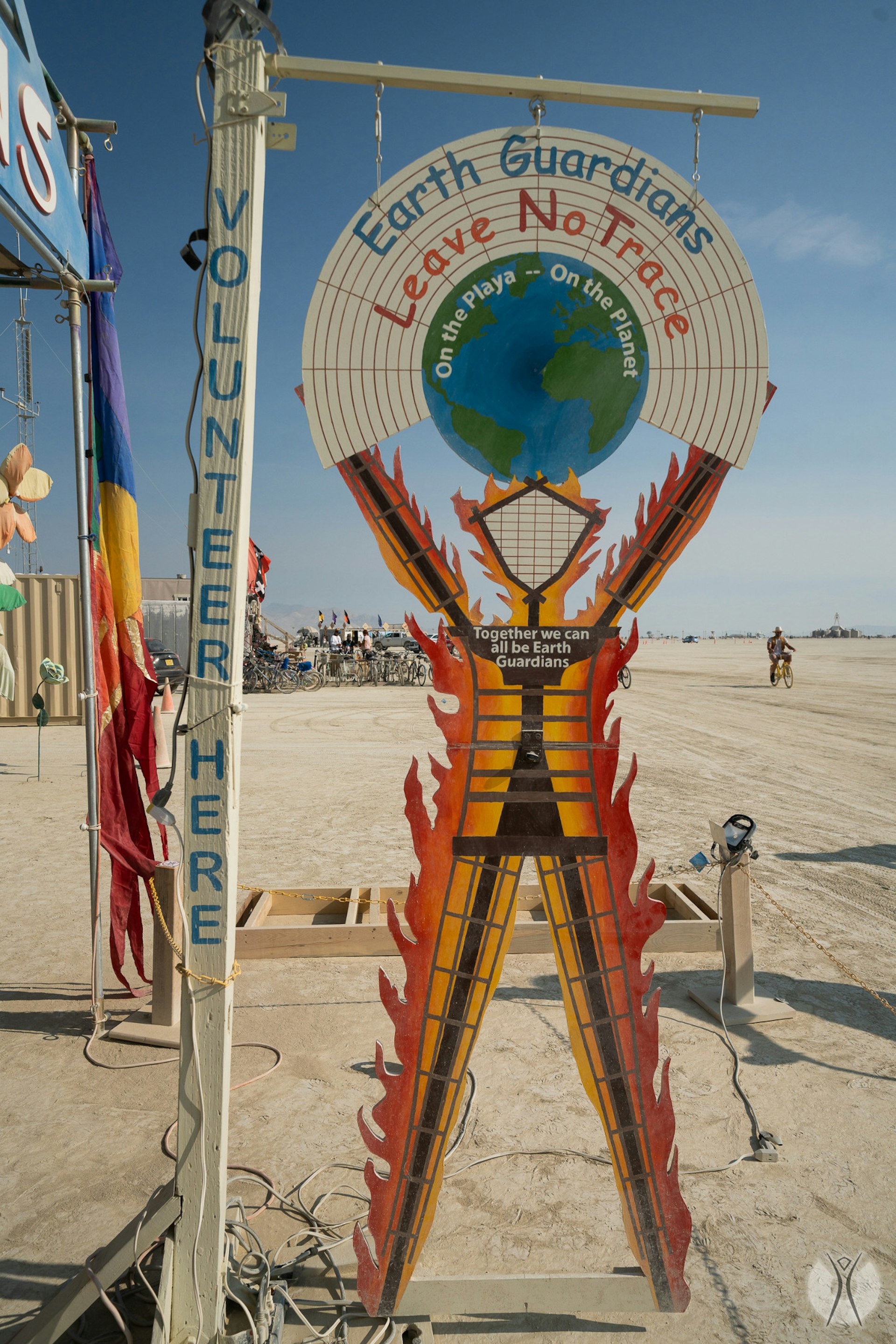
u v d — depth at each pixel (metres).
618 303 2.21
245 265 1.98
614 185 2.18
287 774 10.81
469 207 2.15
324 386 2.18
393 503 2.23
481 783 2.30
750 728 15.25
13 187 2.95
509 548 2.28
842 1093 3.55
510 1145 3.21
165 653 19.86
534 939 5.09
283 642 33.91
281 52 2.01
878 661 43.28
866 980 4.68
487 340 2.21
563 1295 2.32
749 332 2.22
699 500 2.28
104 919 5.50
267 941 4.94
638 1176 2.35
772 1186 2.94
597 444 2.26
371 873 6.41
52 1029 4.11
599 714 2.32
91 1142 3.20
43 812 8.47
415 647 29.33
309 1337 2.26
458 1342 2.29
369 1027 4.17
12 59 2.94
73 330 3.90
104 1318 2.37
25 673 14.88
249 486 2.08
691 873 6.44
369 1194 2.90
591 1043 2.35
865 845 7.39
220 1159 2.13
